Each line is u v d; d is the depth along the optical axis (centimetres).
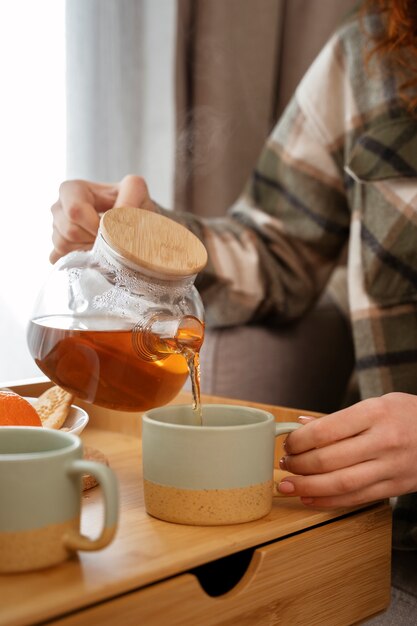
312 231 159
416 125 139
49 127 177
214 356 162
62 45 178
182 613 86
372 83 144
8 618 78
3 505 83
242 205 171
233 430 93
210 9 206
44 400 109
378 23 144
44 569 85
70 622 80
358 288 141
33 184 175
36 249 176
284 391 165
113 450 116
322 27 224
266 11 215
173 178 203
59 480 84
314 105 154
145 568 85
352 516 100
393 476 99
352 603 99
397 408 100
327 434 98
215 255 155
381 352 138
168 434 93
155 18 197
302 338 169
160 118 201
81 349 98
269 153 167
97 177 189
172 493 94
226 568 94
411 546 119
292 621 94
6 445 89
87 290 99
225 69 210
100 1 185
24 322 174
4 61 167
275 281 159
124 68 193
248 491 94
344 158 152
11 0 167
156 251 97
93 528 92
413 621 105
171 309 99
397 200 138
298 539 94
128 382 99
